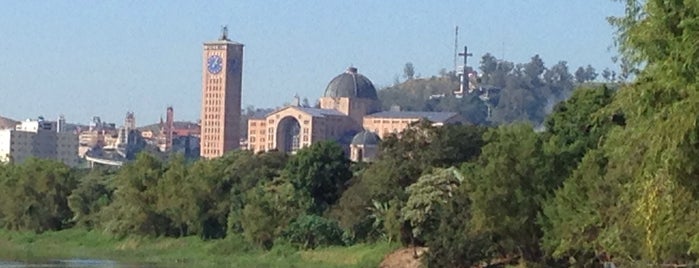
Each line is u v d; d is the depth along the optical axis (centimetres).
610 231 12181
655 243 6700
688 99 6016
